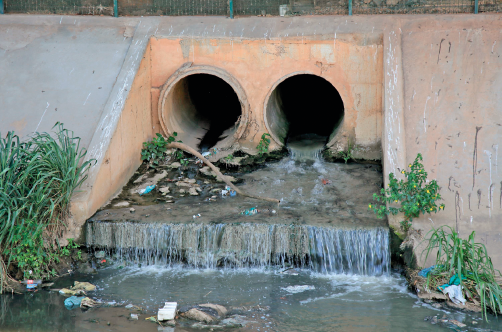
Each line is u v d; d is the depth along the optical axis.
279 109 15.80
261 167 13.49
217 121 16.53
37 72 13.14
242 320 8.77
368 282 9.93
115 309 9.12
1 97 12.62
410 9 14.01
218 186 12.49
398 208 10.24
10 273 9.80
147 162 13.50
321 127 15.92
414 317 8.77
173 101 14.80
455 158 11.09
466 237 9.88
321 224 10.37
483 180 10.69
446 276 9.28
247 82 13.80
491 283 8.98
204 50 13.75
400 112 11.92
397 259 10.16
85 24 14.36
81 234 10.64
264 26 13.78
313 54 13.40
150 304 9.27
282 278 10.12
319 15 14.23
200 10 14.73
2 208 9.34
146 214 11.00
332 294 9.55
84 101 12.43
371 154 13.66
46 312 8.99
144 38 13.75
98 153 11.32
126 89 12.49
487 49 12.51
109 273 10.34
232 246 10.46
